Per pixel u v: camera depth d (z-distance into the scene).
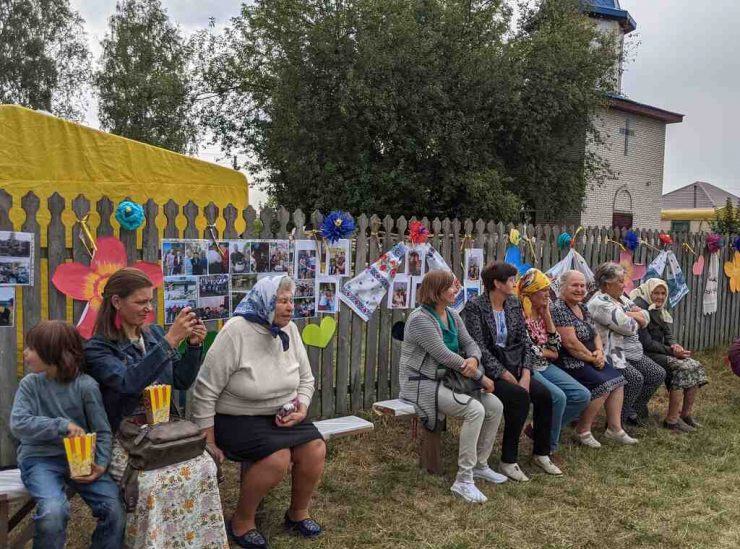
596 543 3.77
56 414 2.89
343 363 5.48
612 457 5.11
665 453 5.25
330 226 5.05
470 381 4.38
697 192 41.00
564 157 22.44
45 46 30.69
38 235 3.95
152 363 2.98
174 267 4.36
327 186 20.02
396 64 18.38
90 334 4.08
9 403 3.90
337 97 18.78
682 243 8.66
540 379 4.93
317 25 19.08
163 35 34.19
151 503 2.81
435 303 4.43
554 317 5.32
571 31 20.94
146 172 5.88
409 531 3.78
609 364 5.48
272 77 23.38
